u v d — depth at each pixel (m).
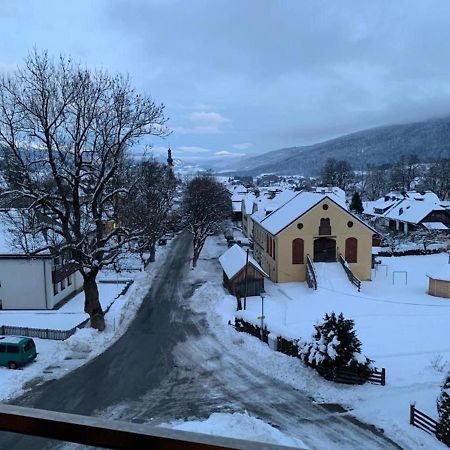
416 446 16.97
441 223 71.44
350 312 35.00
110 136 28.91
